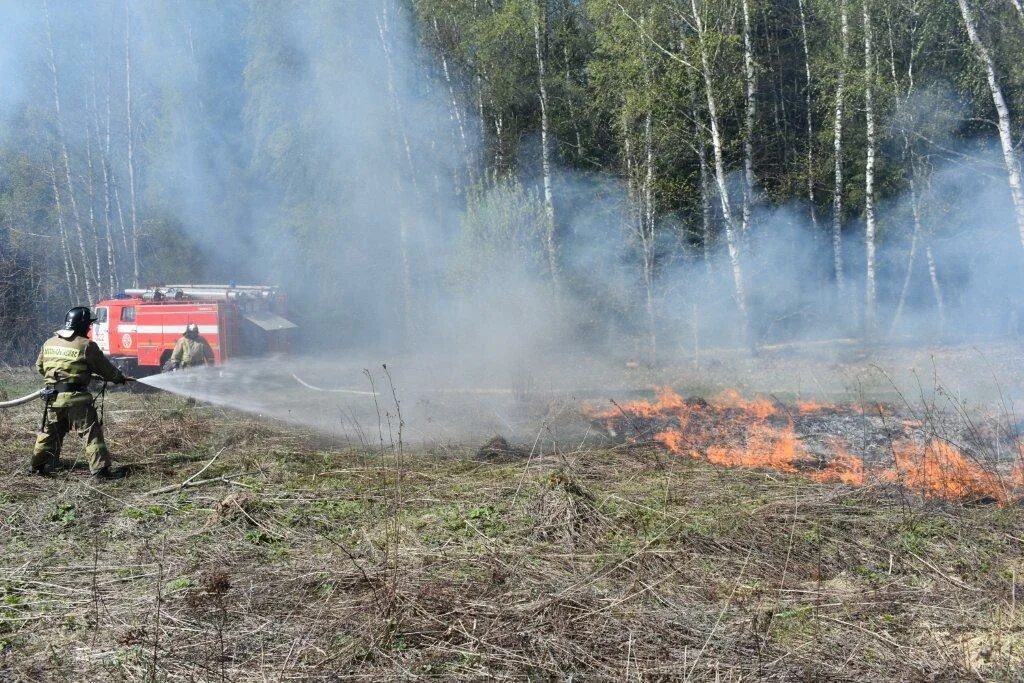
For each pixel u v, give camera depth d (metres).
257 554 5.39
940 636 4.13
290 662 3.94
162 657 3.98
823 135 23.67
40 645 4.23
